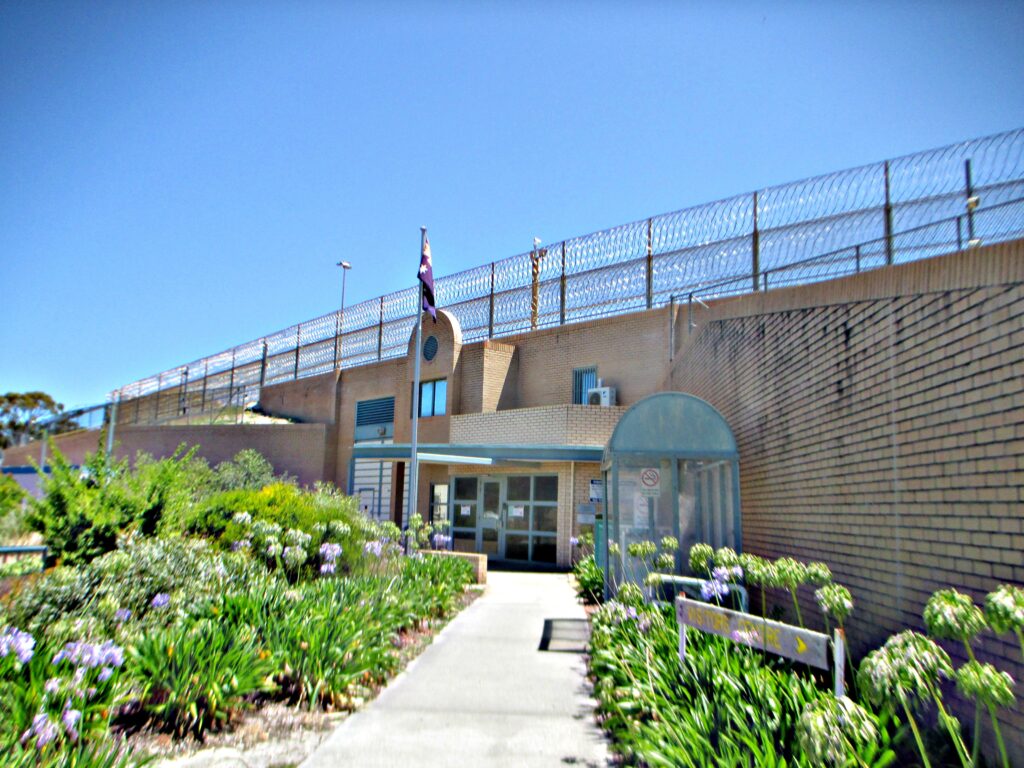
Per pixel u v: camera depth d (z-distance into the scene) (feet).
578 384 69.77
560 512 59.11
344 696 21.26
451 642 29.96
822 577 17.24
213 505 40.68
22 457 141.59
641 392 64.18
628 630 23.81
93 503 37.04
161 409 132.57
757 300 30.22
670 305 59.88
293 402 104.12
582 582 42.01
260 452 94.99
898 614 18.13
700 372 40.09
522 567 59.52
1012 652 13.85
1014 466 13.96
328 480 91.66
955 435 15.83
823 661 14.66
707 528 33.17
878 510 19.26
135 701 19.15
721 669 17.99
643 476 33.60
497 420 65.98
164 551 27.99
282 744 17.93
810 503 24.04
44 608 21.53
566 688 23.21
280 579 31.73
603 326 68.13
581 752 17.60
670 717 15.93
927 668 11.69
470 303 81.66
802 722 12.40
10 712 15.52
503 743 18.20
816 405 23.62
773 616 26.37
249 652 19.90
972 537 15.19
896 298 18.44
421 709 20.97
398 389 82.48
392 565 38.42
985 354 14.88
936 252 42.80
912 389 17.63
